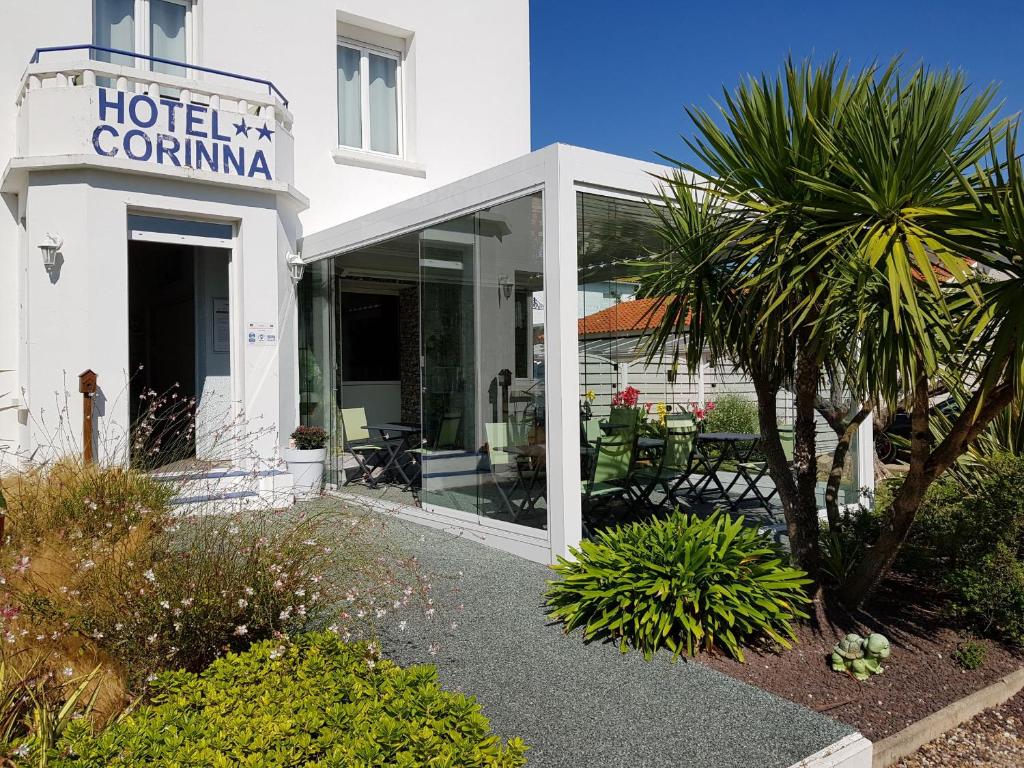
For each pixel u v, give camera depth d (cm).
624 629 422
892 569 565
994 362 353
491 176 633
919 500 444
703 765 299
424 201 721
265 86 955
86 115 722
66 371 717
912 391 374
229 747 214
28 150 722
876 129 371
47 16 801
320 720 227
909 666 415
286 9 973
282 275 870
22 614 305
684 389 1271
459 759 211
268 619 337
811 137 400
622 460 686
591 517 748
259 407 829
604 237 716
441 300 712
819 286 366
